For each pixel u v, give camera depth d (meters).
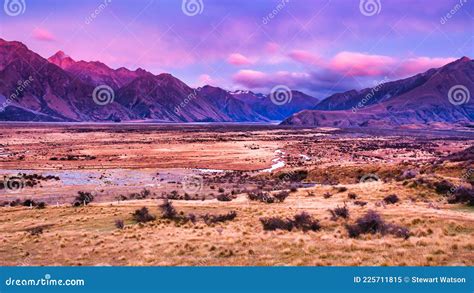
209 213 42.84
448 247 22.19
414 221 30.17
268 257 22.92
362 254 22.09
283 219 34.94
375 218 28.27
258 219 37.09
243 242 26.86
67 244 30.92
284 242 26.09
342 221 32.28
